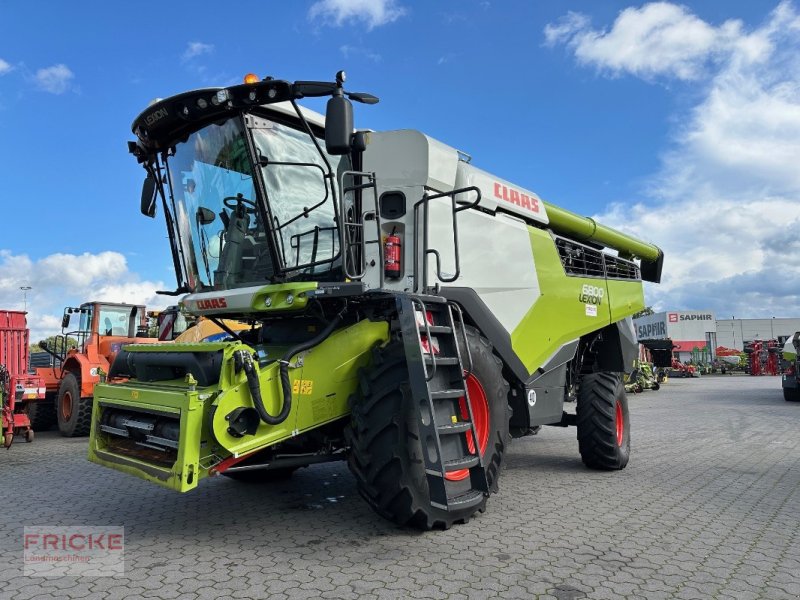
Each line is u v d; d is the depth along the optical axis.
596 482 6.10
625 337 8.09
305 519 4.64
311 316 4.86
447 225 4.91
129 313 12.34
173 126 4.75
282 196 4.50
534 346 5.86
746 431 10.16
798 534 4.36
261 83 4.08
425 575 3.46
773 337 71.31
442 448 4.10
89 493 5.60
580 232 7.45
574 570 3.58
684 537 4.26
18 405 10.75
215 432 3.65
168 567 3.60
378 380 4.09
